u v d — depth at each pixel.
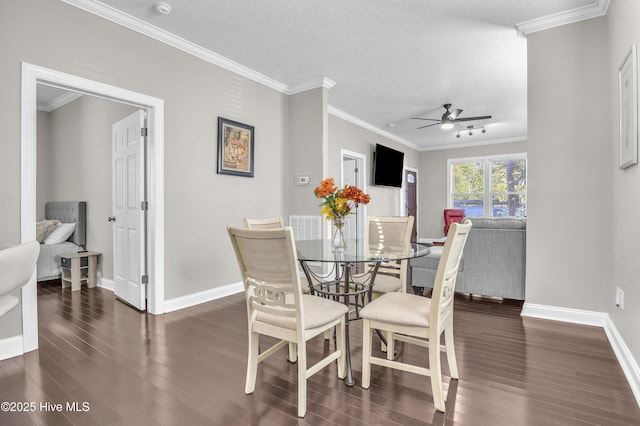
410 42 3.25
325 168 4.24
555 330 2.61
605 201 2.60
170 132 3.12
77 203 4.38
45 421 1.50
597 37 2.64
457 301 3.53
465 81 4.26
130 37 2.82
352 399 1.68
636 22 1.85
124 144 3.42
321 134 4.21
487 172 8.01
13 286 1.28
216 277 3.58
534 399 1.67
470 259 3.48
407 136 7.47
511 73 4.01
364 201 2.25
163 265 3.08
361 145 6.25
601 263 2.62
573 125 2.73
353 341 2.46
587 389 1.76
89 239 4.36
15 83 2.18
